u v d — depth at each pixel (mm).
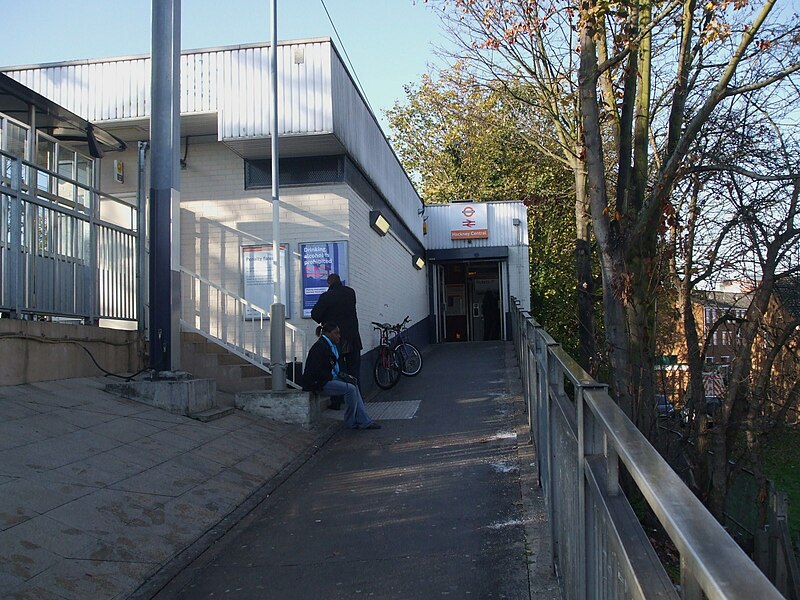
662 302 12922
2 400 7141
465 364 16250
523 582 4738
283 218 12242
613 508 2529
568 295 26672
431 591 4715
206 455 7418
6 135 9469
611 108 10922
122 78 12266
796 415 13500
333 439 9508
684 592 1469
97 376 9281
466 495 6719
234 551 5562
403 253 18875
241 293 12289
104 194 10203
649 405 9969
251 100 11352
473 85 14414
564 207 26484
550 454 4934
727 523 13305
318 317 10922
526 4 12008
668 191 9500
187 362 11109
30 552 4574
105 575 4688
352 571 5121
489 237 24250
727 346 13258
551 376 5164
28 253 8234
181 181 12633
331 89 11180
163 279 9039
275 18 10125
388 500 6730
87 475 5992
